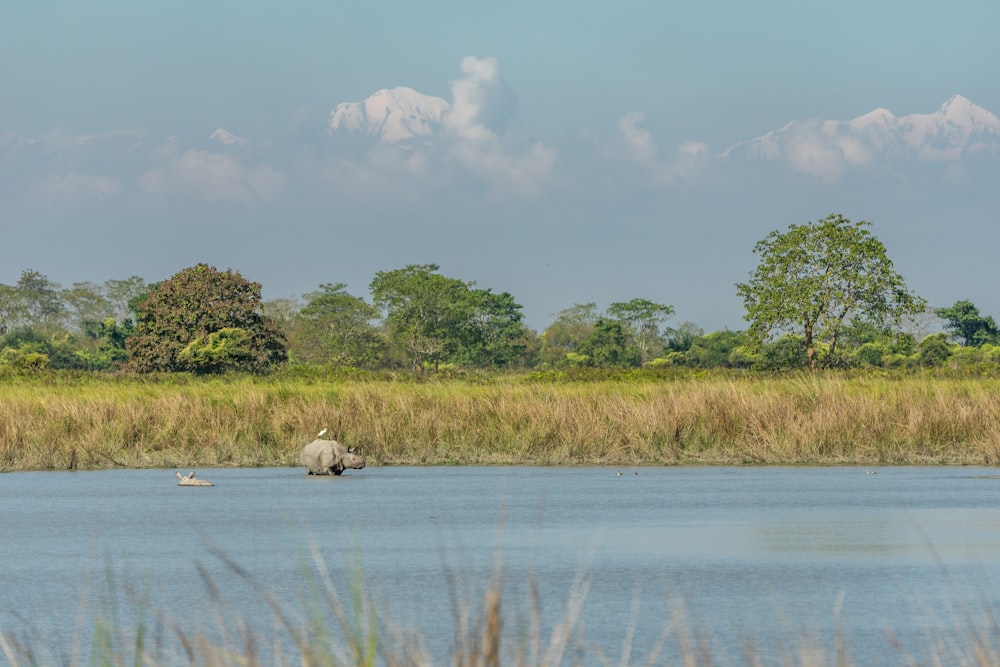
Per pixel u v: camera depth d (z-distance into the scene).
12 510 65.25
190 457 96.25
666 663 33.16
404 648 27.00
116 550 52.19
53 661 33.16
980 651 32.22
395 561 48.56
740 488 75.00
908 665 32.16
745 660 33.31
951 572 45.62
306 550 51.41
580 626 37.38
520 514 62.50
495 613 23.64
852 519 60.19
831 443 97.75
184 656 33.84
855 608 39.62
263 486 77.06
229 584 44.44
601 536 54.75
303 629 37.25
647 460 96.31
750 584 43.66
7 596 42.56
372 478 82.62
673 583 43.91
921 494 71.19
